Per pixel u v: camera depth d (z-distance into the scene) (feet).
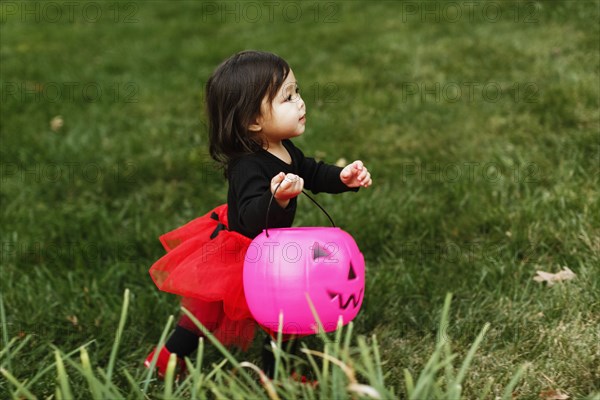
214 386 5.83
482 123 15.74
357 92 19.04
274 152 7.86
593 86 15.92
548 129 14.57
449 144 15.16
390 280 10.32
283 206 7.07
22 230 13.00
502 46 20.33
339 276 6.87
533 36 20.58
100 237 12.67
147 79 22.54
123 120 18.71
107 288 10.91
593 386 7.38
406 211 12.32
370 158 15.06
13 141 17.31
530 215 11.37
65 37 29.04
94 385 5.79
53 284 11.07
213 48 25.39
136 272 11.34
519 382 7.56
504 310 9.20
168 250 8.71
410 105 17.52
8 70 23.93
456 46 21.17
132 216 13.76
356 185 7.86
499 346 8.50
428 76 19.35
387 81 19.69
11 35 29.89
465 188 12.85
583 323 8.57
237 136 7.68
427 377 5.49
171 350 8.21
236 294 7.59
